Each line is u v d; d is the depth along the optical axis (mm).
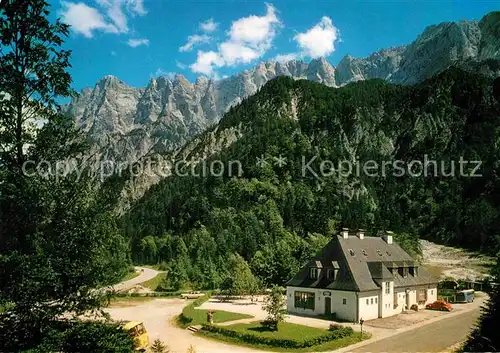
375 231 181875
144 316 68688
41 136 26000
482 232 178625
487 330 29938
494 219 185125
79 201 25938
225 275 109062
